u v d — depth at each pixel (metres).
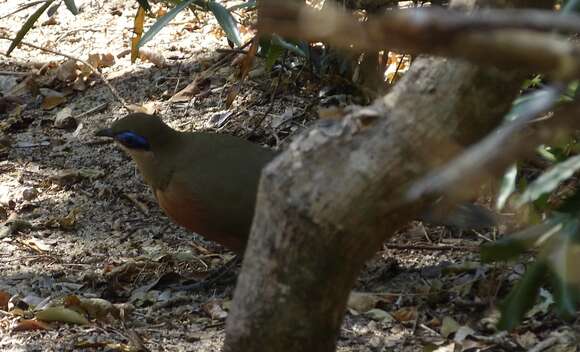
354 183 4.59
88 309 8.37
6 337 7.97
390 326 8.05
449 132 4.52
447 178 2.23
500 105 4.57
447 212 4.71
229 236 8.56
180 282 9.27
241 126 12.13
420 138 4.52
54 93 13.69
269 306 4.90
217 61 13.45
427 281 8.80
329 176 4.62
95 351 7.70
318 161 4.65
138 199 11.11
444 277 8.84
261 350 4.99
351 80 11.92
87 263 9.71
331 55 11.85
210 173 8.43
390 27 1.88
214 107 12.64
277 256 4.82
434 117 4.52
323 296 4.86
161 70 13.76
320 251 4.73
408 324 8.07
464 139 4.56
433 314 8.23
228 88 12.91
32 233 10.43
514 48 1.84
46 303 8.61
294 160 4.71
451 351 7.52
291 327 4.90
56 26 15.35
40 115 13.35
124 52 14.35
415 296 8.49
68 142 12.57
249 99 12.58
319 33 1.92
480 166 2.21
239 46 11.71
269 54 10.65
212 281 9.20
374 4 9.73
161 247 10.06
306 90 12.45
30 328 8.12
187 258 9.62
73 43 14.82
